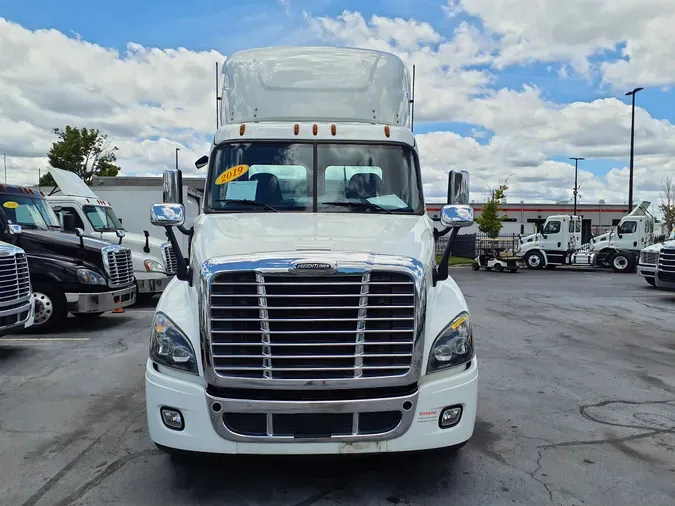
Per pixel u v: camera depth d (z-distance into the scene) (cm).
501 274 2316
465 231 4509
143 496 361
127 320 1020
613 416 517
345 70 563
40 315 877
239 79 558
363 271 337
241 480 384
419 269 348
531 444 449
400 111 563
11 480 382
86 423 490
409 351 342
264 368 335
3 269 668
